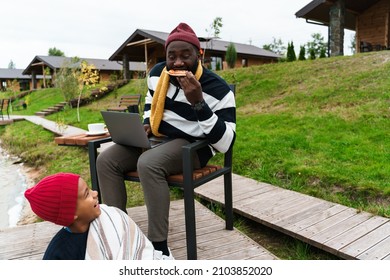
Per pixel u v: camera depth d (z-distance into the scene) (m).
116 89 15.55
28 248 2.24
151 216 1.81
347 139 4.44
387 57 7.92
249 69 10.88
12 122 13.63
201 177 1.99
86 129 9.12
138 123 1.89
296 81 8.37
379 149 3.97
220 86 2.03
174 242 2.31
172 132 2.09
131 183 4.28
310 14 12.45
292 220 2.54
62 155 6.77
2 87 39.66
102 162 2.04
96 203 1.26
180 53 1.97
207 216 2.76
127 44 19.09
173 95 2.05
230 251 2.14
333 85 7.08
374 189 3.02
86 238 1.24
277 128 5.57
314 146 4.37
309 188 3.37
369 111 5.28
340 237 2.23
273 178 3.72
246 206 2.86
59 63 28.53
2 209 4.68
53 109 15.88
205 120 1.82
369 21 13.70
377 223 2.43
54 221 1.18
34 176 6.25
